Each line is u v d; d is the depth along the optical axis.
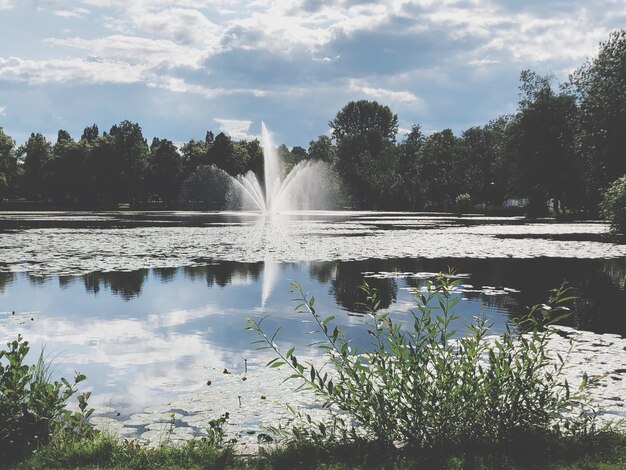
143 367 7.22
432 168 82.88
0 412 4.54
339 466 4.13
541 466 4.08
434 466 4.08
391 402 4.75
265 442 4.75
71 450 4.34
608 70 40.94
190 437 5.01
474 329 5.21
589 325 9.53
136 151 88.06
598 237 29.09
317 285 13.73
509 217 60.06
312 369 4.84
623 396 5.94
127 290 13.01
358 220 50.03
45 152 91.56
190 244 24.30
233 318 10.15
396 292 12.77
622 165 39.25
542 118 53.78
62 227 36.97
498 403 4.67
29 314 10.47
